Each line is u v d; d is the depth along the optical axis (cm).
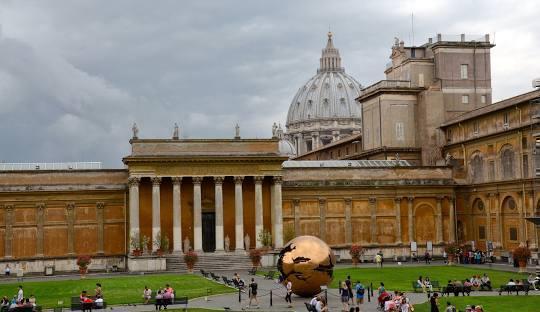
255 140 9050
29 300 5256
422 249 9738
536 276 6625
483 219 9388
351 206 9644
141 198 8881
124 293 6138
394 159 10875
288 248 5456
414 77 11062
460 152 9956
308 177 9588
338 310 4925
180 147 8869
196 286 6512
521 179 8269
